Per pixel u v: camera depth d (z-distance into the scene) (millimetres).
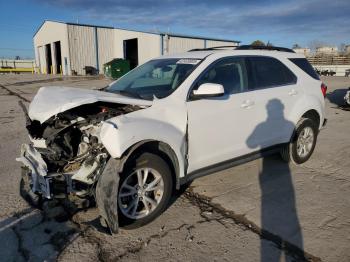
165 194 3439
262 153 4602
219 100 3895
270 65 4707
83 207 3307
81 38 35219
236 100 4074
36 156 3359
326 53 55500
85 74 35844
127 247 3059
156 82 4125
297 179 4641
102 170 3113
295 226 3412
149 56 32344
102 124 3152
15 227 3346
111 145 2969
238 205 3859
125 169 3121
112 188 2947
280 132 4773
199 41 33375
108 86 4637
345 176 4789
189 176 3750
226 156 4102
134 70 4812
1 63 56969
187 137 3627
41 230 3303
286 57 4996
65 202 3545
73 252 2969
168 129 3359
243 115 4148
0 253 2932
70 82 24109
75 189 3248
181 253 2971
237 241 3154
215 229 3359
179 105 3568
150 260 2871
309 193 4195
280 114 4676
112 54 37781
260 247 3061
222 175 4758
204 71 3885
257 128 4383
